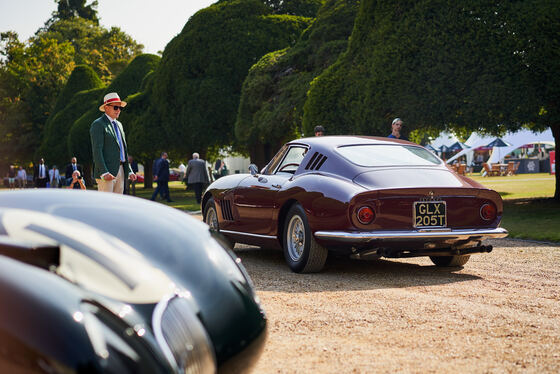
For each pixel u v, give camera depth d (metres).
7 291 1.57
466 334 3.39
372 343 3.22
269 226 5.93
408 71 13.43
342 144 5.75
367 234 4.90
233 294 2.08
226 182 6.87
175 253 2.11
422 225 5.04
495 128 13.95
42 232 1.92
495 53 12.30
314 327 3.54
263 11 28.64
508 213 12.16
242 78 27.91
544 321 3.68
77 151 35.50
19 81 52.25
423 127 14.00
